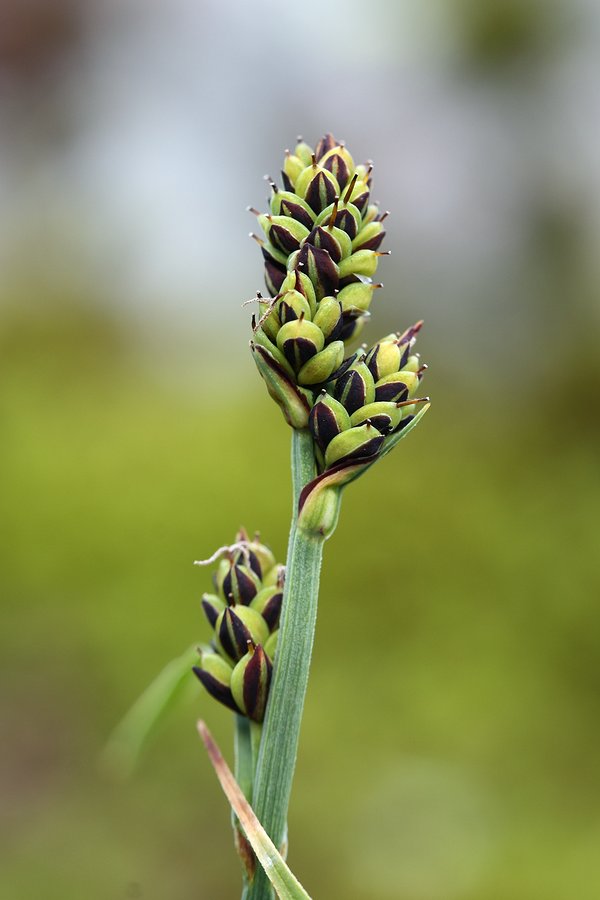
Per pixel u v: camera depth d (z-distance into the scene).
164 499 0.54
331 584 0.49
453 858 0.34
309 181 0.14
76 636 0.47
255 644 0.13
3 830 0.37
